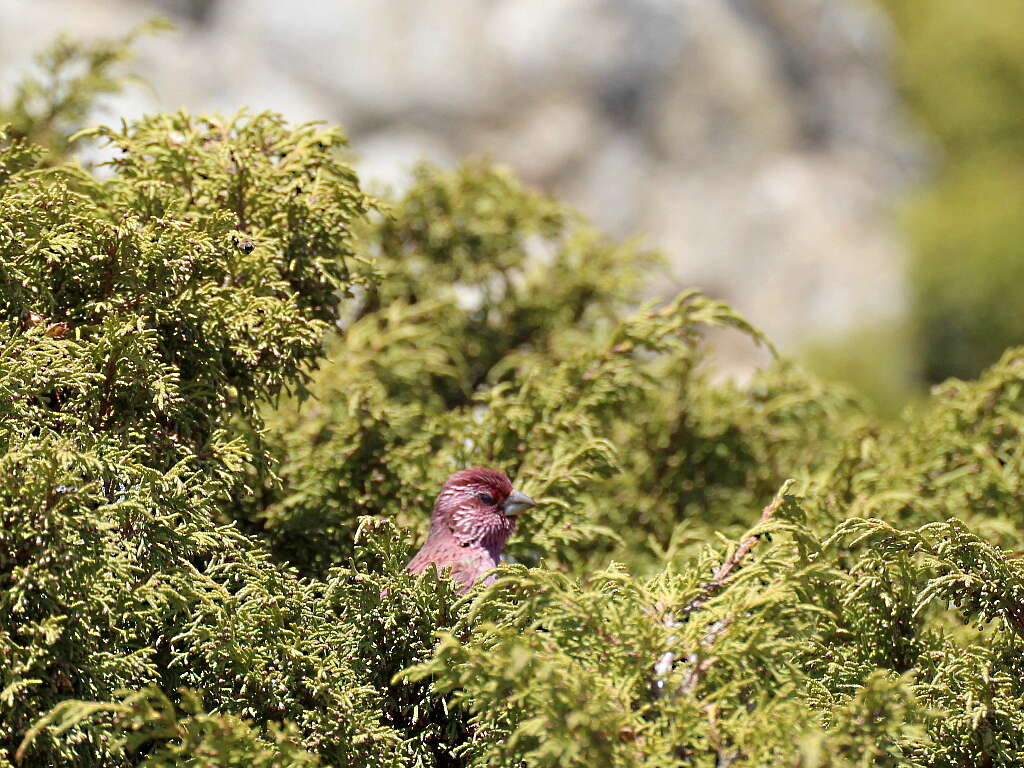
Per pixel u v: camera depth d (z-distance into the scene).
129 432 1.54
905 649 1.54
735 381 1.87
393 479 1.69
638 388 1.73
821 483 1.71
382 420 1.69
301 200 1.59
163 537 1.52
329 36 4.79
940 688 1.52
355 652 1.54
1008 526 1.67
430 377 1.84
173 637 1.51
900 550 1.53
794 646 1.47
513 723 1.48
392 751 1.52
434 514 1.65
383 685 1.54
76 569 1.49
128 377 1.54
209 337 1.56
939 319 4.94
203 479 1.55
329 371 1.76
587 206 5.03
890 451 1.76
